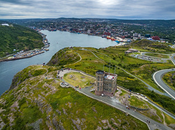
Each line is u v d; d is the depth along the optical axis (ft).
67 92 367.04
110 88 343.46
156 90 456.45
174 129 257.55
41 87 411.34
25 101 378.32
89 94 355.56
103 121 275.39
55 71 515.09
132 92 375.86
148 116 283.79
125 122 269.44
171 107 331.57
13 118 339.98
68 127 282.77
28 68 622.95
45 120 315.78
